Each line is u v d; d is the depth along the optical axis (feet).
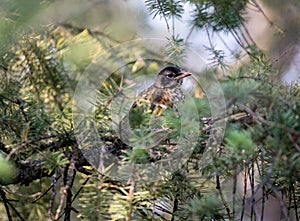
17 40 23.11
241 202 20.21
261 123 17.08
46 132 21.24
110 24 28.55
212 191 19.57
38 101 23.49
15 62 24.43
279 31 26.11
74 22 27.55
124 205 18.62
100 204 19.21
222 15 23.76
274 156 17.38
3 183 22.17
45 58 24.80
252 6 28.02
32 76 24.59
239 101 17.67
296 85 19.45
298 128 16.49
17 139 20.58
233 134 16.98
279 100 16.99
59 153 19.53
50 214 19.77
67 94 24.81
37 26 23.57
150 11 24.58
